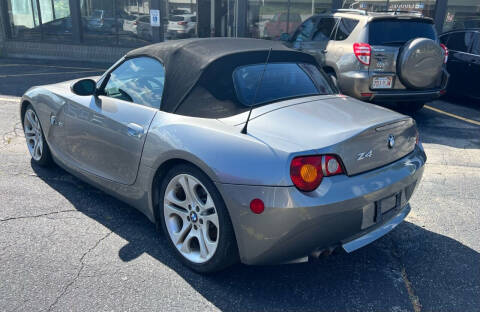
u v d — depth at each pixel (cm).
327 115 263
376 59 609
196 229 268
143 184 297
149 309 237
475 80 803
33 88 433
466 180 449
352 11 696
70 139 373
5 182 407
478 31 812
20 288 251
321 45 704
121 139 310
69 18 1478
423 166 291
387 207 262
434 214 367
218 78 279
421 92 632
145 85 314
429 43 583
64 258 283
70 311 233
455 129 658
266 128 244
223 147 240
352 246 242
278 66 310
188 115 275
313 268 283
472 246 315
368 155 246
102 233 319
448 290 262
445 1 1209
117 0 1429
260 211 223
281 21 1366
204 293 253
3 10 1524
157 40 1430
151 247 302
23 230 318
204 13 1418
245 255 239
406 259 297
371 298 253
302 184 219
